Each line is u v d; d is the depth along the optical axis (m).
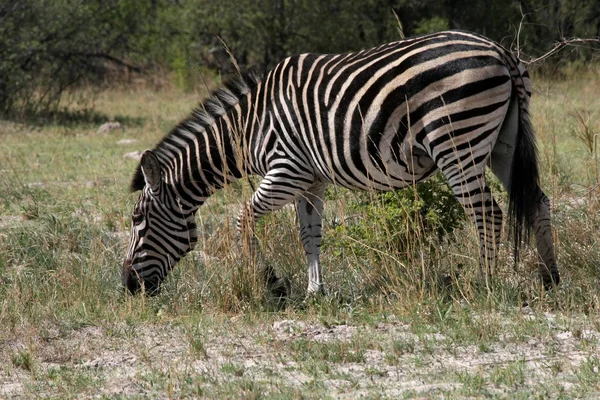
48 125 37.31
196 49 51.09
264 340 11.45
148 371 10.55
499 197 16.69
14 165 26.38
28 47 40.22
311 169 13.01
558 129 26.61
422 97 11.50
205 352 11.00
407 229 13.03
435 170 12.56
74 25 42.53
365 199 15.17
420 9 50.44
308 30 47.03
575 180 20.09
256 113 13.21
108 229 18.36
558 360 10.22
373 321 12.00
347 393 9.52
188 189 13.82
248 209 13.26
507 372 9.76
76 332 12.27
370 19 49.53
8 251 16.41
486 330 11.16
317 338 11.52
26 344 11.62
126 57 57.53
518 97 11.87
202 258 15.27
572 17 42.12
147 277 13.65
